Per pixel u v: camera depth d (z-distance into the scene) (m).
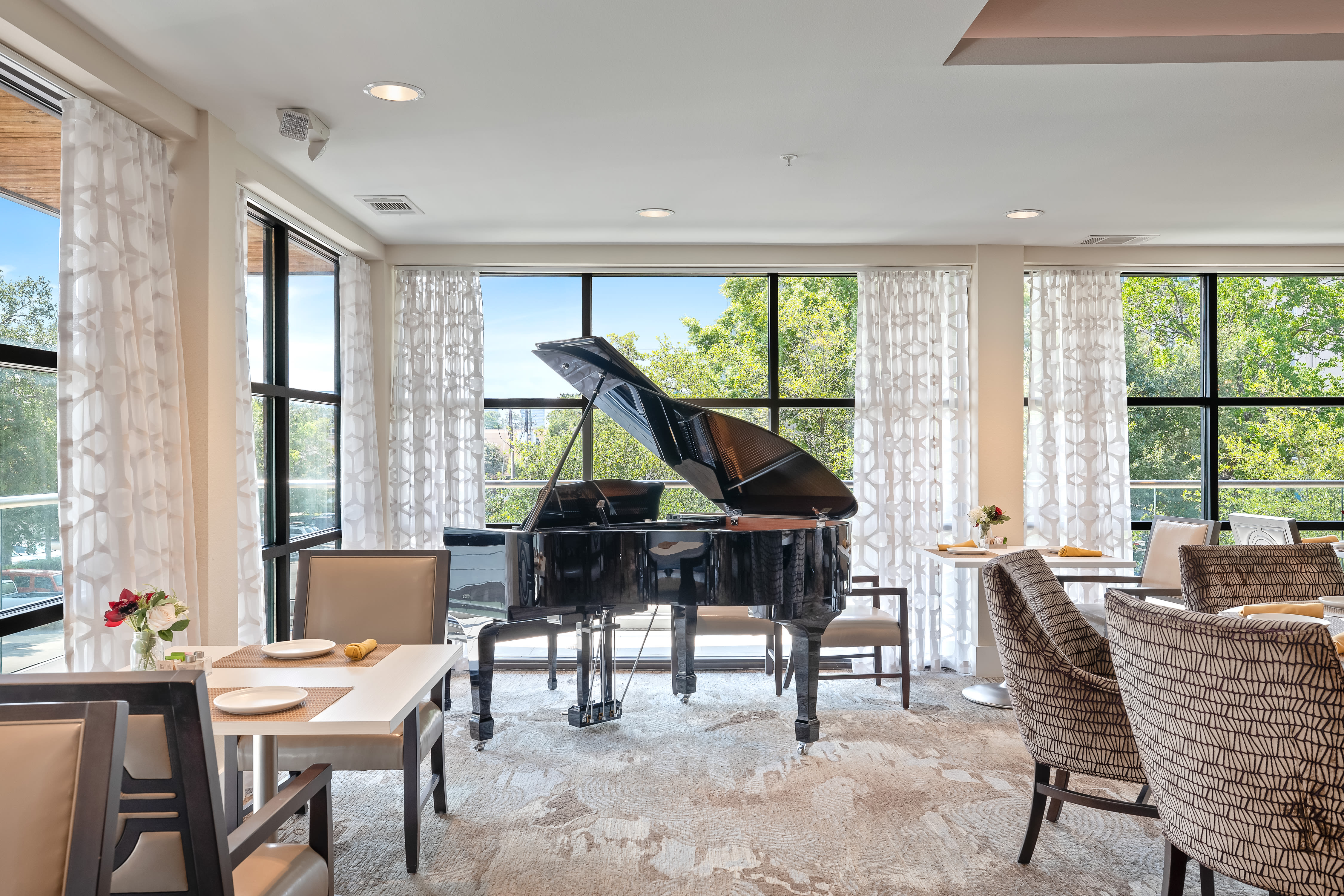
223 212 3.29
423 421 5.30
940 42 2.60
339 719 1.77
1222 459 5.74
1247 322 5.75
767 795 3.14
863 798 3.11
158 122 2.95
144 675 1.29
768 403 5.64
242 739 2.51
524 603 3.41
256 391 4.00
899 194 4.23
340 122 3.25
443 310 5.34
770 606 3.53
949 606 5.36
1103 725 2.29
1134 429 5.76
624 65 2.76
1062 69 2.78
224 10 2.40
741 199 4.31
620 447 5.66
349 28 2.51
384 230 4.94
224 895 1.35
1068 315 5.49
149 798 1.32
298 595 2.94
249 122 3.26
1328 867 1.55
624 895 2.41
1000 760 3.53
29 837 1.04
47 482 2.71
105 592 2.64
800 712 3.63
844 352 5.65
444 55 2.68
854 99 3.03
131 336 2.77
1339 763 1.52
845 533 3.85
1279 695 1.56
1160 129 3.33
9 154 2.54
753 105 3.09
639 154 3.62
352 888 2.44
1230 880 2.48
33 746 1.07
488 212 4.56
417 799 2.51
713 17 2.44
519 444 5.65
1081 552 4.71
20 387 2.60
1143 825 2.88
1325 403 5.70
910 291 5.41
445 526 5.28
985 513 4.79
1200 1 2.74
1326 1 2.73
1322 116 3.19
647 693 4.59
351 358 4.91
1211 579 3.02
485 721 3.70
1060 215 4.64
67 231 2.57
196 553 3.13
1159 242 5.29
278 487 4.28
